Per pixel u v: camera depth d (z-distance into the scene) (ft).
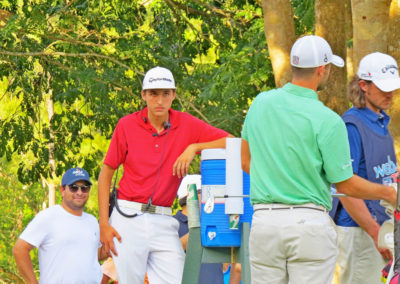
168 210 52.16
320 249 37.47
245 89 134.82
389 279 36.94
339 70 76.64
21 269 58.65
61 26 133.49
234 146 44.78
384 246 43.47
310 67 38.47
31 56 136.46
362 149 45.24
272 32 82.33
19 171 145.18
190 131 51.62
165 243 51.72
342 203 45.16
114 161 51.85
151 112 51.08
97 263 60.34
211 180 45.50
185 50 148.46
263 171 38.50
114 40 137.90
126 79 135.33
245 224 45.01
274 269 38.32
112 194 52.26
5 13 134.62
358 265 47.44
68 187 59.26
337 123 37.52
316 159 37.65
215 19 146.41
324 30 77.97
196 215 46.70
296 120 37.86
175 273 51.42
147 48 136.15
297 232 37.24
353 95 46.09
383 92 45.27
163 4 145.79
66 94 139.23
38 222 58.70
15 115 143.64
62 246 58.80
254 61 120.06
